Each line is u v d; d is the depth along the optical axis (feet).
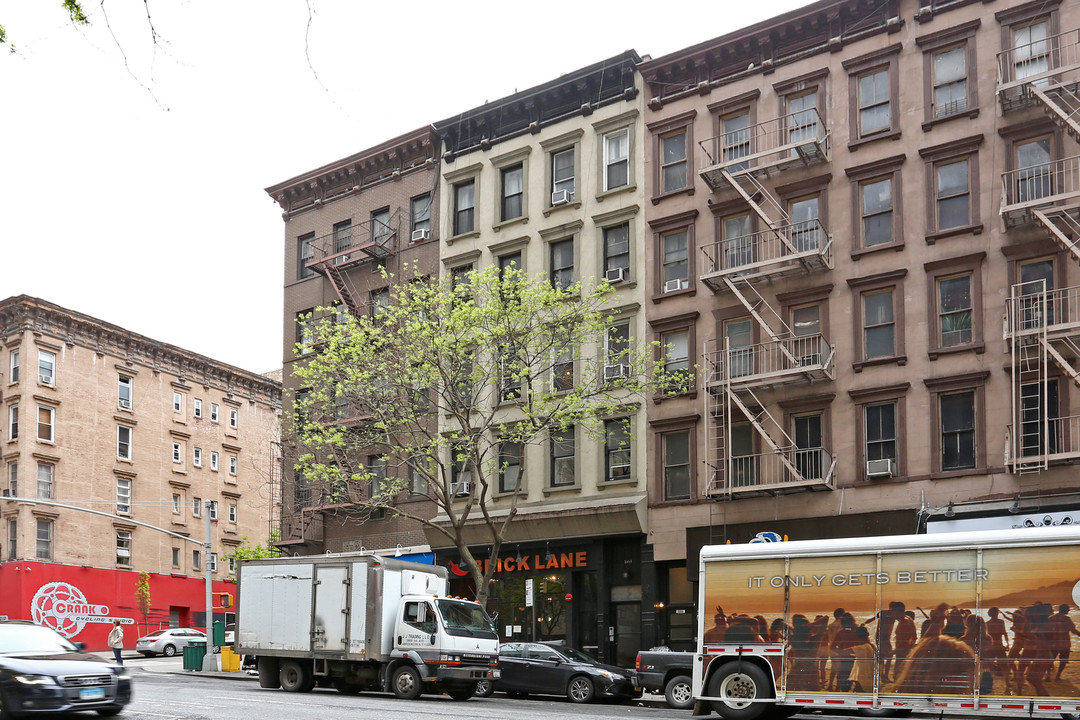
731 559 55.52
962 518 84.69
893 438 91.71
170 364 201.46
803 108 101.40
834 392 94.63
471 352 97.19
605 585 104.17
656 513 102.32
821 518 92.63
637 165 110.22
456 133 125.39
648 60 110.32
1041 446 84.48
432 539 116.47
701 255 104.22
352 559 76.59
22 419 169.78
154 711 53.62
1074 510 80.64
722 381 96.89
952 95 93.56
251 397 223.51
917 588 50.47
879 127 96.84
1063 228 86.28
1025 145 89.30
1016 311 85.97
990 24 91.76
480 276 96.22
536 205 116.78
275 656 79.30
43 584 166.91
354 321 100.68
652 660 74.02
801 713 63.41
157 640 166.50
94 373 183.62
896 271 92.99
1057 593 47.29
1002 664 47.80
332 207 134.82
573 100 116.78
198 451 206.18
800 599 53.26
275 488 174.09
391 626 75.51
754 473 97.50
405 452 101.71
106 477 182.80
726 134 102.63
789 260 95.45
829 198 98.02
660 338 106.01
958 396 89.45
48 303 174.60
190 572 199.21
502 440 95.91
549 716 55.52
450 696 78.33
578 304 101.04
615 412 105.81
